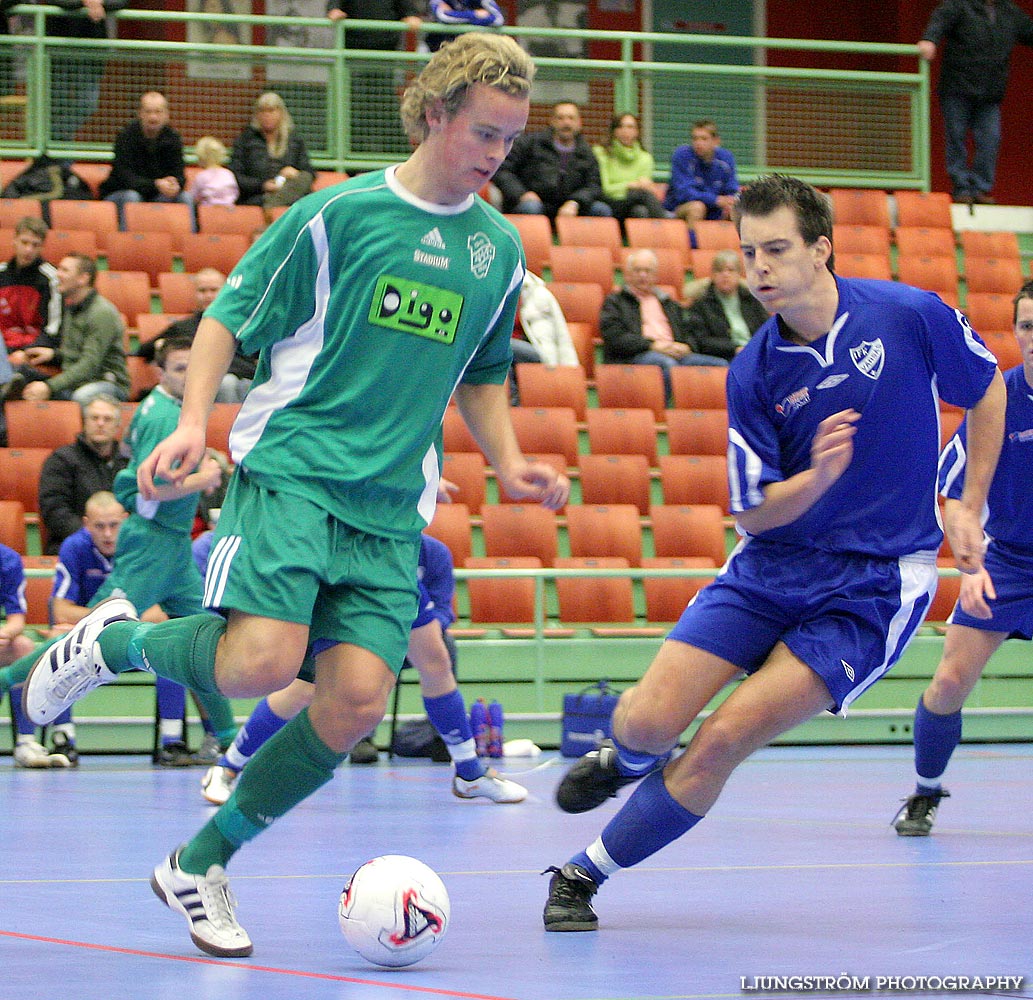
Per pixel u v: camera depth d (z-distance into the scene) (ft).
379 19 72.13
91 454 49.03
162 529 36.68
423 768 43.73
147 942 15.99
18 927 16.92
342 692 15.25
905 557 17.72
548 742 49.73
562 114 69.77
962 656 26.63
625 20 92.58
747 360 17.72
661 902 19.24
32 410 53.31
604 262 66.74
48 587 47.80
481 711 46.26
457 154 15.46
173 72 69.87
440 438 16.56
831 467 16.14
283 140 67.97
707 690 17.34
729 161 73.51
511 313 17.04
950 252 73.82
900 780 39.60
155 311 62.90
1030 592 26.58
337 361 15.65
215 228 65.26
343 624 15.52
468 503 54.54
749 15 94.07
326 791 36.06
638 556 53.72
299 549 15.05
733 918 17.90
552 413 57.16
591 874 17.20
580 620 51.37
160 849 24.34
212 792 31.96
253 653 14.89
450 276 15.89
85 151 69.05
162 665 15.96
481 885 20.65
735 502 17.24
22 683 33.12
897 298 17.66
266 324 15.78
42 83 68.44
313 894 19.61
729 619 17.38
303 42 85.40
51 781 38.14
